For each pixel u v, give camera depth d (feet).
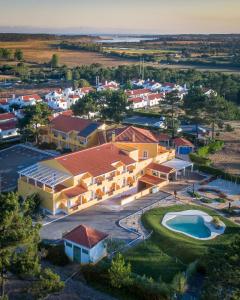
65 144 394.52
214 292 152.66
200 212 270.26
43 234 238.89
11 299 177.47
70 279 196.95
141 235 240.12
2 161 361.92
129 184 307.78
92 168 285.64
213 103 417.90
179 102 511.40
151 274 203.21
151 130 459.73
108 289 188.65
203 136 440.04
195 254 216.74
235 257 158.10
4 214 162.71
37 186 273.33
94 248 208.95
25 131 401.49
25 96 602.44
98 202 282.77
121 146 326.65
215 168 342.85
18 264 163.43
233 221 259.60
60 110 569.23
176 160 347.56
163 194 298.15
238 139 438.40
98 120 474.08
